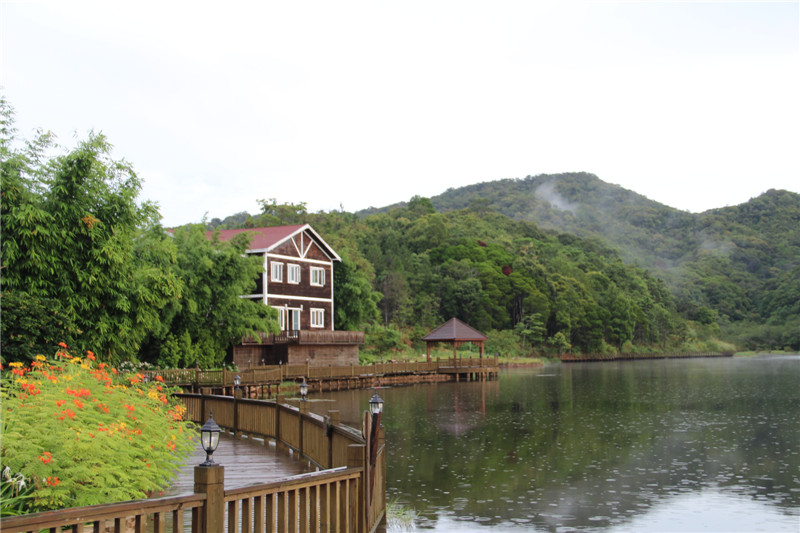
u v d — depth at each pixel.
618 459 19.47
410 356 67.88
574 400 37.53
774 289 165.62
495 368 59.19
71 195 18.80
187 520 8.83
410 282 92.56
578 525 12.92
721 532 12.52
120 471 8.01
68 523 4.46
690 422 27.61
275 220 80.19
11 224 17.20
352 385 46.81
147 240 27.91
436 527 12.66
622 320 112.50
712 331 141.00
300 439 12.92
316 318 50.16
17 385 9.39
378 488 9.12
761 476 17.22
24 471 7.07
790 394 40.47
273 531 6.05
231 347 43.12
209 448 5.49
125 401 10.22
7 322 14.39
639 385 48.94
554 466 18.48
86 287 18.70
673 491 15.66
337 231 94.31
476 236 131.88
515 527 12.75
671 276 178.62
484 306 93.44
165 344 31.08
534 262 105.19
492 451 20.86
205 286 33.00
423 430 25.58
